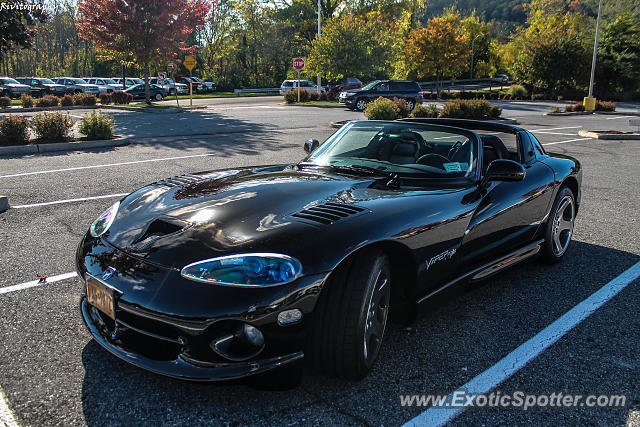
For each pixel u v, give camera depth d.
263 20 53.28
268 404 2.17
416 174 3.25
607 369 2.57
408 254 2.47
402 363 2.56
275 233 2.16
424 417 2.13
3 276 3.48
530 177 3.71
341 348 2.17
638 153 11.75
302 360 2.09
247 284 1.96
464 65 39.84
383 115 16.22
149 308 2.00
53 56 74.56
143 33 25.02
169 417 2.05
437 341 2.81
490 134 3.96
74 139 11.15
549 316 3.18
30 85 33.34
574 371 2.54
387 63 34.31
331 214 2.34
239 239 2.14
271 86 53.09
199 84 44.75
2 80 31.78
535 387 2.39
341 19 32.28
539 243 3.90
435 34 38.06
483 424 2.10
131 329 2.16
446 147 3.47
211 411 2.10
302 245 2.09
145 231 2.37
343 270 2.20
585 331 2.98
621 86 43.59
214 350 1.97
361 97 24.34
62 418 2.01
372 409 2.16
